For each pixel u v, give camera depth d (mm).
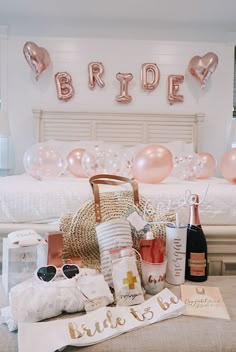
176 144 3268
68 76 3475
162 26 3539
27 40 3467
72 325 795
